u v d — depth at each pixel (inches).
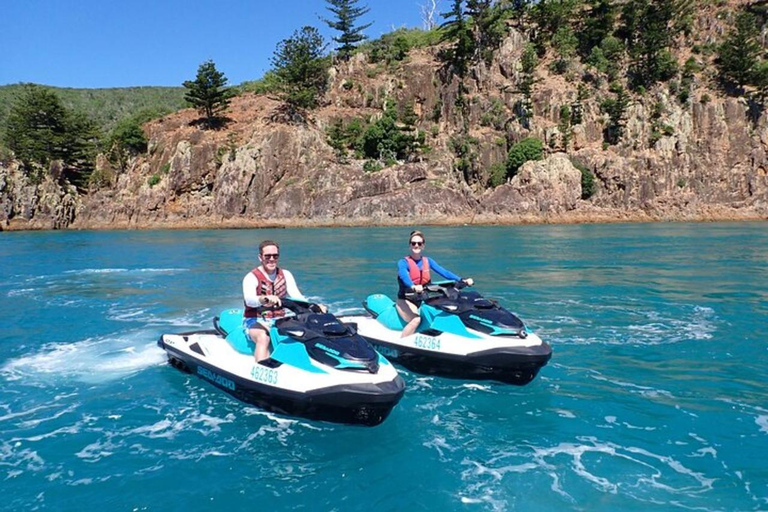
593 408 230.8
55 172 2849.4
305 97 2940.5
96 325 399.5
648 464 180.7
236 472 180.2
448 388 263.1
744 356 301.1
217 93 3053.6
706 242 1190.3
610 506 155.6
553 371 281.4
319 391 213.5
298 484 172.2
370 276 657.6
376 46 3646.7
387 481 173.5
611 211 2578.7
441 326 283.6
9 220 2583.7
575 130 2844.5
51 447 199.0
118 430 214.1
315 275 669.3
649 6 3208.7
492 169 2787.9
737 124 2837.1
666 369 281.4
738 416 219.5
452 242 1274.6
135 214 2652.6
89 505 160.6
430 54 3474.4
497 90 3093.0
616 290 527.5
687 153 2768.2
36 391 258.7
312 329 235.5
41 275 726.5
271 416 228.7
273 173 2650.1
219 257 995.9
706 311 422.3
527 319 397.7
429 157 2765.7
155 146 2979.8
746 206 2699.3
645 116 2847.0
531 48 3159.5
